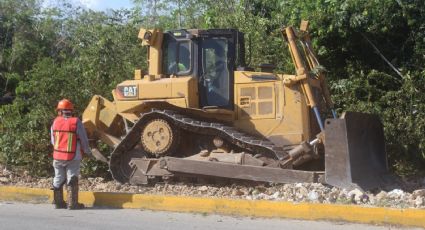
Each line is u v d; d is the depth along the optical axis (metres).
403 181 10.41
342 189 8.83
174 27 19.30
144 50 14.02
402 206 8.03
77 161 9.02
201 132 10.07
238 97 10.18
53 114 12.92
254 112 10.05
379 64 13.36
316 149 9.42
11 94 19.78
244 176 9.51
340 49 13.42
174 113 10.09
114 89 12.13
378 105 12.15
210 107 10.05
